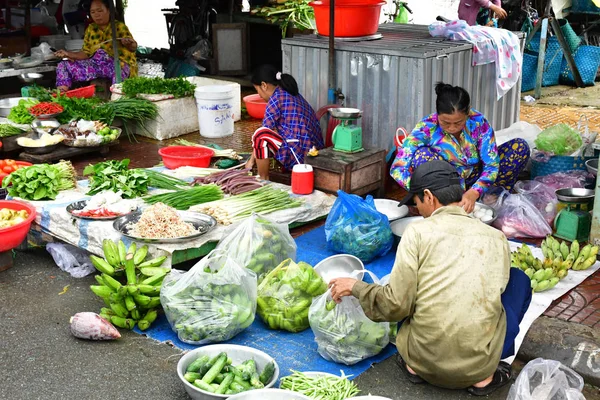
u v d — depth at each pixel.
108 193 4.75
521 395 2.89
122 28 8.38
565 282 4.21
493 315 3.04
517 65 6.43
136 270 3.99
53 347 3.67
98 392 3.30
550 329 3.65
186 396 3.27
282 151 5.53
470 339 3.03
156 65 11.00
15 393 3.28
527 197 5.14
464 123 4.41
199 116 7.38
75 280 4.45
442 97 4.32
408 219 4.88
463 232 3.05
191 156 5.95
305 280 3.76
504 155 5.20
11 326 3.87
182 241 4.19
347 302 3.42
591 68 9.93
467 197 4.52
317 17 6.20
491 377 3.23
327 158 5.25
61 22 10.80
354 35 6.08
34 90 7.50
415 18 11.84
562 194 4.91
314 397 3.09
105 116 6.95
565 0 10.22
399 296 3.04
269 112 5.52
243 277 3.69
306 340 3.72
